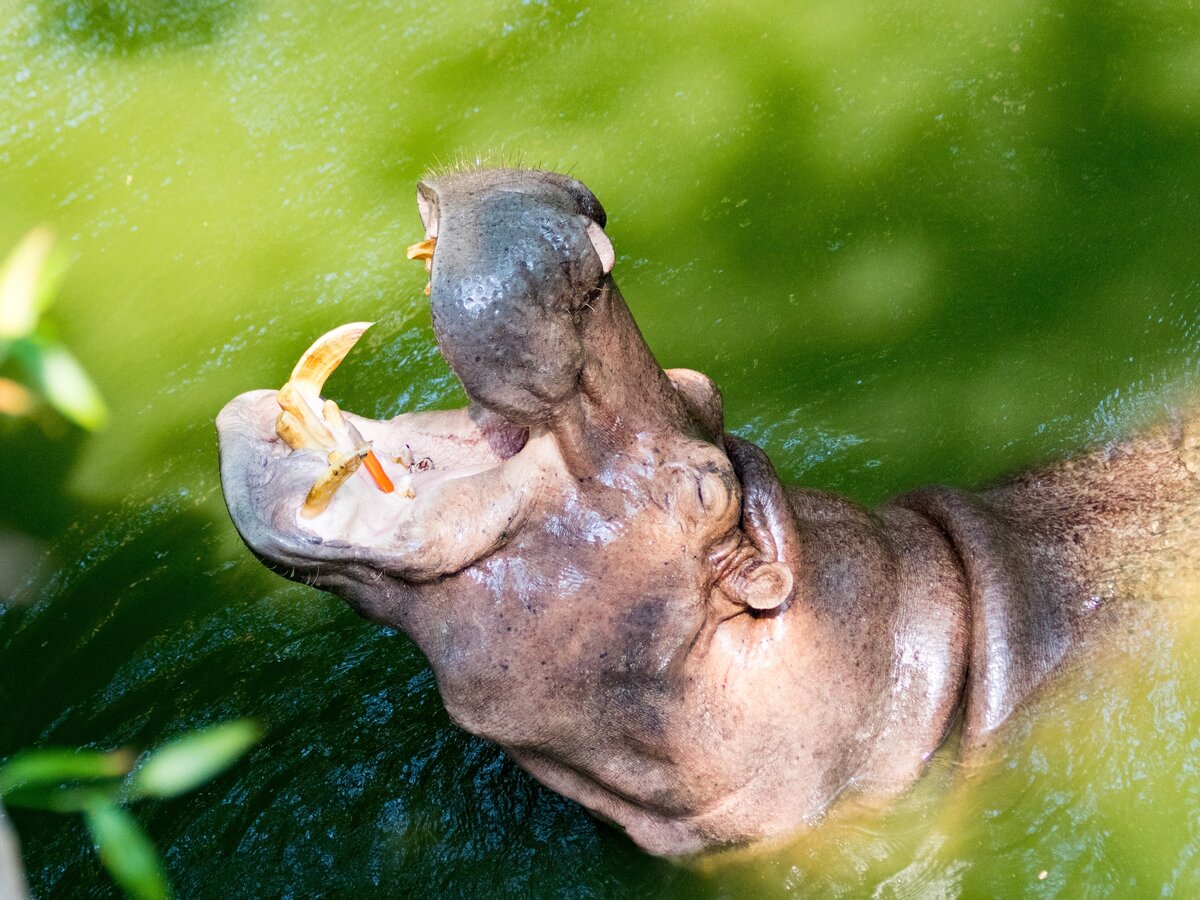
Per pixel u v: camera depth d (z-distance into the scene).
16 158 16.95
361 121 16.70
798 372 13.34
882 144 15.34
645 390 7.61
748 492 8.34
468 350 6.64
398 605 7.62
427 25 17.80
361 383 13.78
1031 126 14.98
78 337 14.67
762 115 15.99
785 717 8.53
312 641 11.93
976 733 9.05
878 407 12.82
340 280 14.84
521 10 17.80
